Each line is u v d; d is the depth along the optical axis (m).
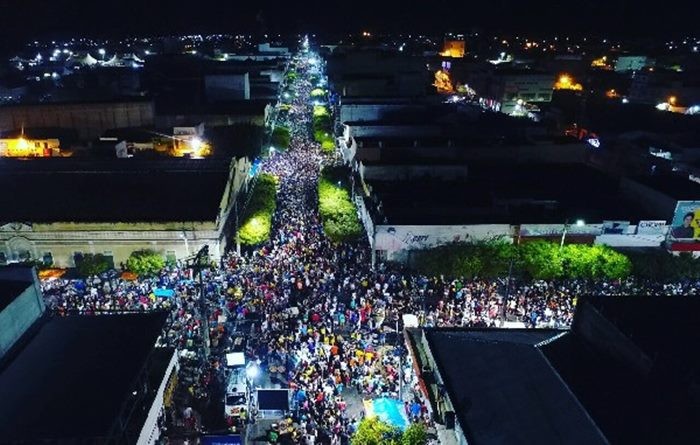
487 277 42.56
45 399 22.75
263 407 27.97
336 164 71.75
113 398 22.88
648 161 66.50
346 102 86.50
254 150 74.25
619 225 46.56
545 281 41.97
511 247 42.84
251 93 117.94
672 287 42.09
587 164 69.75
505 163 65.44
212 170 51.53
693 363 17.81
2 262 46.62
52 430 21.05
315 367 31.56
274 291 39.88
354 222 49.31
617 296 22.80
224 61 162.75
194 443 25.62
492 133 74.19
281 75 137.38
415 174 57.97
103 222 45.56
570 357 21.47
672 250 46.84
